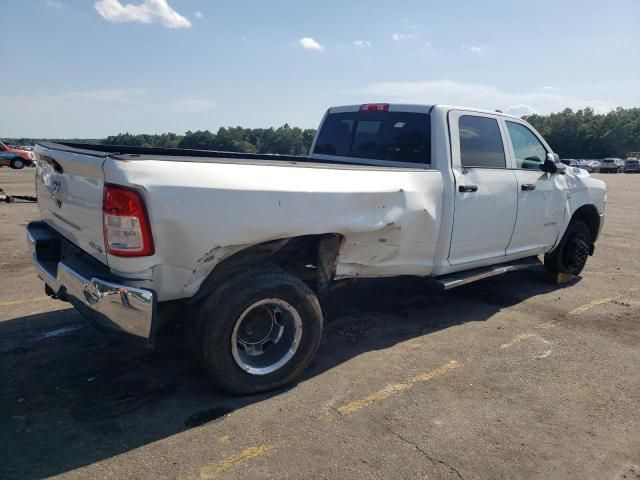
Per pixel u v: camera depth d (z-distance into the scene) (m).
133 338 3.04
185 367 3.85
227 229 3.11
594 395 3.59
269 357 3.52
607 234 10.70
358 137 5.34
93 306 3.08
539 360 4.14
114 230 2.92
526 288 6.25
